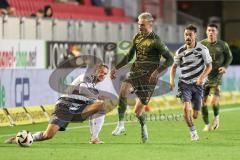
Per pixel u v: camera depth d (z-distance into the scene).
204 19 69.38
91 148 20.83
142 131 22.47
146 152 19.92
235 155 19.41
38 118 31.95
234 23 68.31
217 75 27.22
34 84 32.22
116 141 23.17
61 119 21.33
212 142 22.91
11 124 30.31
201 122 31.48
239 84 47.50
